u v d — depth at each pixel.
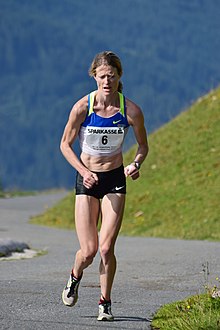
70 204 60.75
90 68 19.53
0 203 83.06
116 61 19.36
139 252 36.38
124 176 19.86
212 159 57.44
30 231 50.97
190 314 19.55
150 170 59.19
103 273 19.92
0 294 23.77
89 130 19.59
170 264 31.41
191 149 59.78
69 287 20.19
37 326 19.25
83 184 19.69
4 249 35.12
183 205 51.62
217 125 61.91
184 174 56.62
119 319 20.20
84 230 19.70
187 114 66.19
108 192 19.73
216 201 50.59
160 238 45.78
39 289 24.83
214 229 46.38
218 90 68.19
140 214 52.47
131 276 28.28
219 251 35.91
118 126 19.59
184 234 46.44
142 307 21.92
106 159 19.69
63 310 21.28
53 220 58.53
